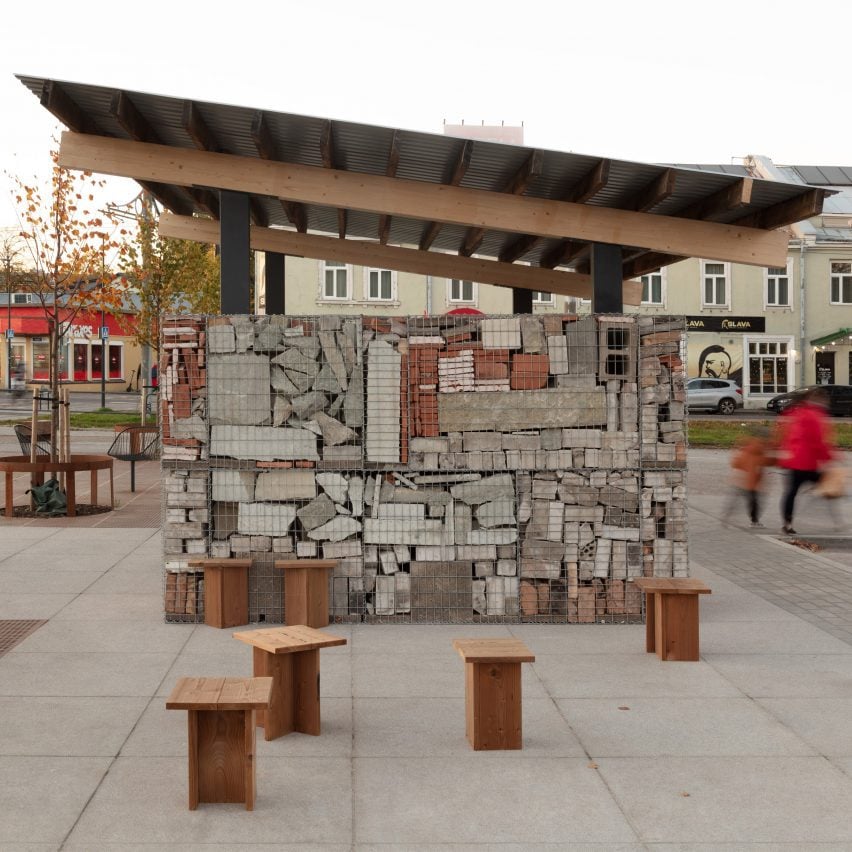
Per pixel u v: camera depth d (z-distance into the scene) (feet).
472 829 12.04
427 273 40.47
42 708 16.56
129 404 128.26
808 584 27.99
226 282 24.85
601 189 25.91
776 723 16.01
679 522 23.43
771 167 140.15
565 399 23.32
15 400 140.05
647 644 20.63
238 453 23.22
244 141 25.07
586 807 12.70
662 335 23.36
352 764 14.19
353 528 23.22
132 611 23.80
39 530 36.11
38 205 50.11
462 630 22.54
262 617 23.13
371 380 23.18
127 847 11.51
